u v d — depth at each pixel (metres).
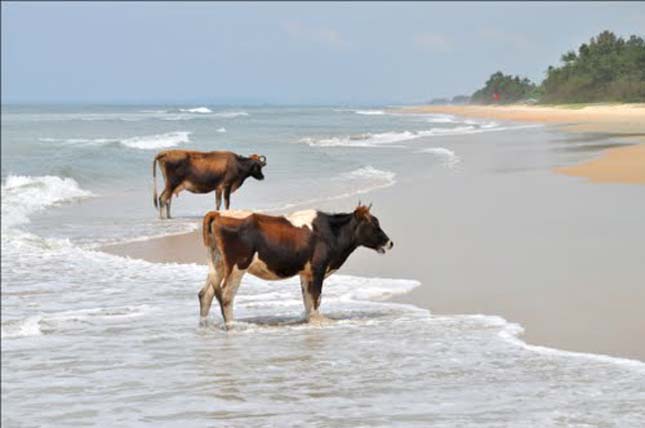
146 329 10.70
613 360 7.43
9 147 48.72
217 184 22.48
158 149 41.72
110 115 115.88
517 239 12.80
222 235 10.61
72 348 9.82
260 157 22.89
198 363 8.83
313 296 10.75
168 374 8.45
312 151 38.16
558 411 6.34
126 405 7.52
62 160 37.00
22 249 18.00
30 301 12.94
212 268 10.77
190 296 12.88
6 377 8.62
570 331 8.36
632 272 9.75
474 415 6.45
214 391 7.74
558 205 14.16
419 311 10.36
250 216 10.75
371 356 8.53
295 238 10.78
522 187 17.56
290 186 26.06
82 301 12.83
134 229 20.56
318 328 10.12
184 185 22.38
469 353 8.23
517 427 6.07
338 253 11.02
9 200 25.59
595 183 12.75
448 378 7.54
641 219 9.95
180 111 141.75
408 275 12.12
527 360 7.76
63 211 24.14
